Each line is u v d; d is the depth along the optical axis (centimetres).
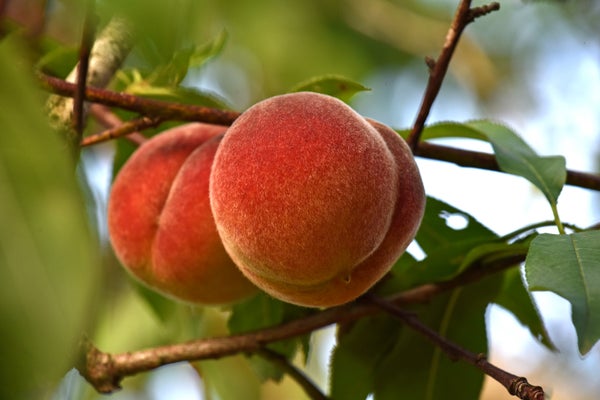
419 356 73
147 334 86
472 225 73
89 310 49
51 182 50
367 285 64
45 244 49
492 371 64
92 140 68
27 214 50
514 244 68
